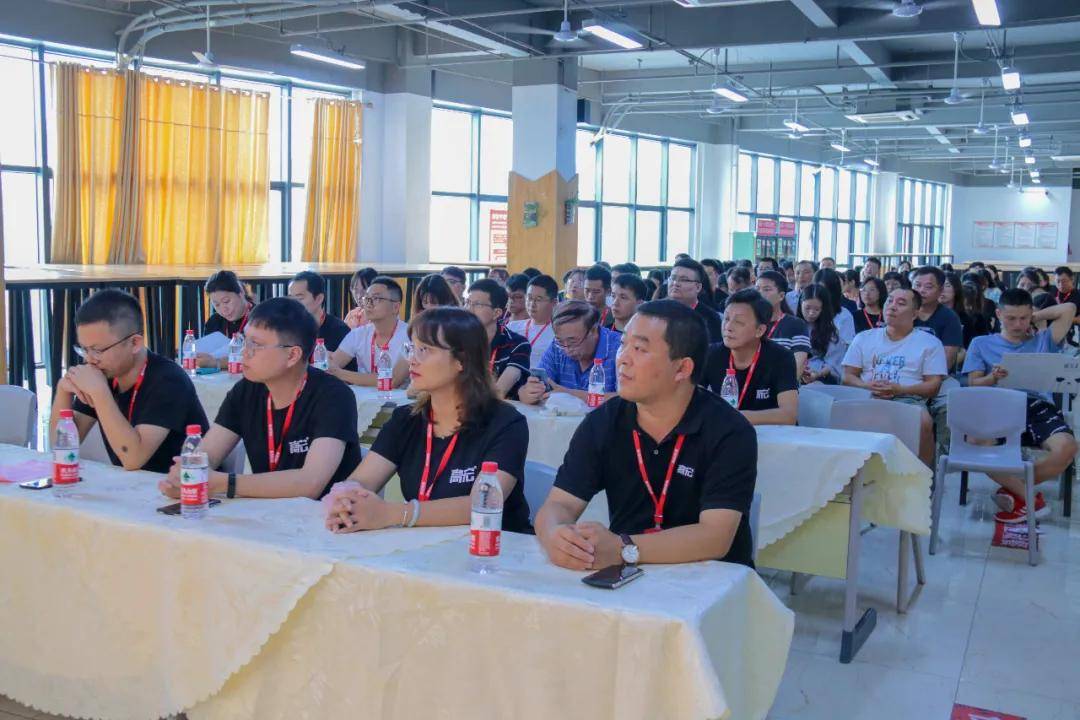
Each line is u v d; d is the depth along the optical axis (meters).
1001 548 4.52
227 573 2.04
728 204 17.98
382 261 12.66
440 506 2.26
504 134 14.39
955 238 28.48
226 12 9.05
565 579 1.88
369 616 1.91
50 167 9.48
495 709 1.80
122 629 2.19
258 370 2.62
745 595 1.95
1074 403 8.13
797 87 13.73
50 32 9.20
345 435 2.67
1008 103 14.47
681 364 2.17
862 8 9.46
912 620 3.62
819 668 3.18
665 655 1.66
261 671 2.04
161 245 10.34
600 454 2.32
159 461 2.89
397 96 12.37
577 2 9.47
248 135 11.05
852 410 3.97
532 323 5.16
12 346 7.01
